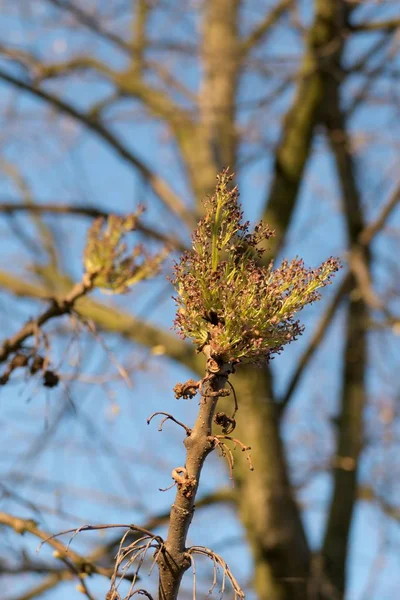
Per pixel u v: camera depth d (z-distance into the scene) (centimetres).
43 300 303
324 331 753
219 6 899
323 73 792
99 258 294
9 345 301
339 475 762
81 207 785
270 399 707
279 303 165
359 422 777
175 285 171
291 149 802
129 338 752
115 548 611
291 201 791
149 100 859
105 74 893
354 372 805
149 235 745
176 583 160
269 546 680
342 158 813
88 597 294
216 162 846
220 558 159
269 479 692
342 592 714
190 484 159
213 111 822
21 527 309
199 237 168
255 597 700
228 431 166
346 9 776
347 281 754
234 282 163
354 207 804
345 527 741
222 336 161
